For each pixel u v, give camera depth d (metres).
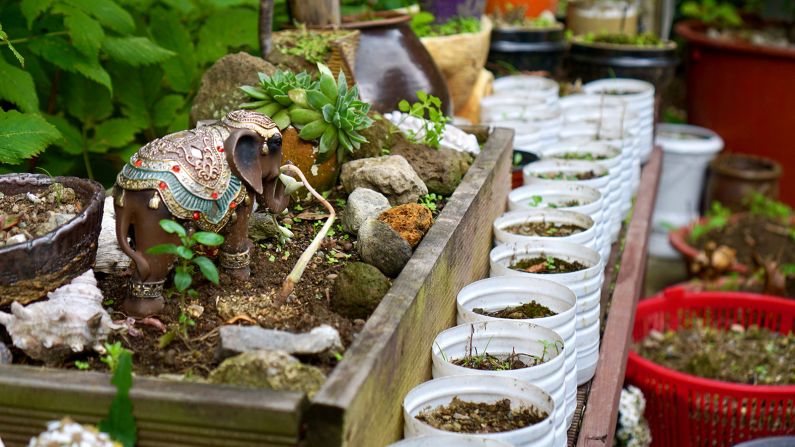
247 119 1.67
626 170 3.25
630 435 2.72
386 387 1.44
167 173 1.57
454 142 2.56
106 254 1.82
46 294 1.58
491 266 2.13
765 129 5.74
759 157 5.55
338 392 1.26
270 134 1.69
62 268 1.59
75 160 2.96
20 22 2.64
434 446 1.37
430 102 2.59
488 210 2.35
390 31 2.77
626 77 4.56
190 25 3.32
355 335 1.52
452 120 3.00
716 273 4.08
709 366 3.07
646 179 3.93
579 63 4.68
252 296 1.74
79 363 1.52
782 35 6.29
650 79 4.60
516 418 1.54
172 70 3.05
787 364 3.12
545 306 1.96
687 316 3.45
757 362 3.15
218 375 1.38
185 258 1.56
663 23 5.89
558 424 1.63
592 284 2.02
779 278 3.69
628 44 4.66
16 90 2.37
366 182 2.19
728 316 3.43
